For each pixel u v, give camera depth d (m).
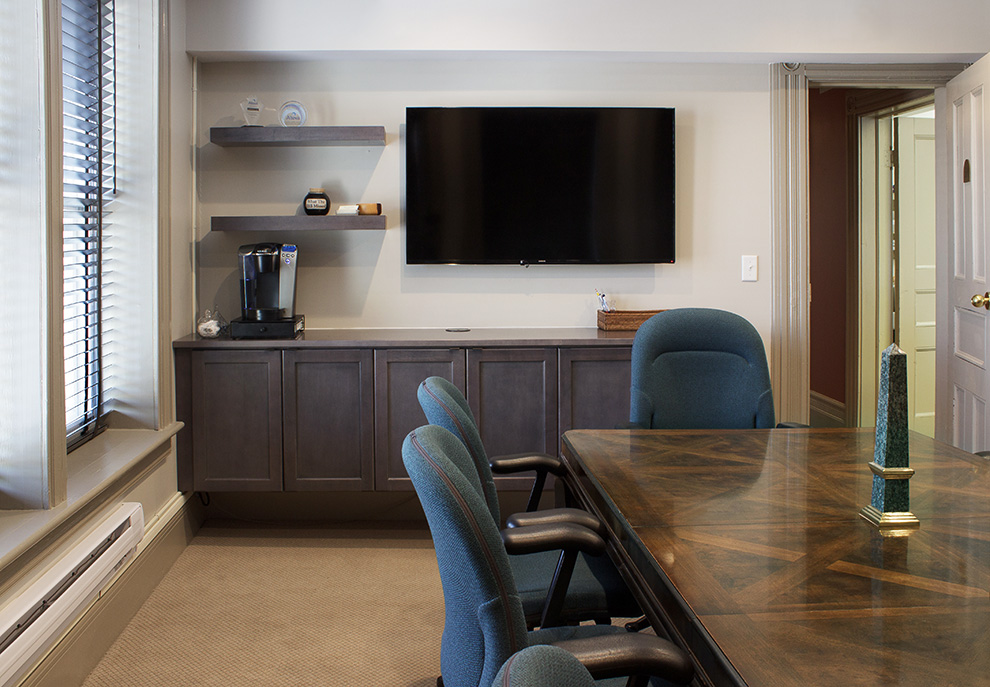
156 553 3.09
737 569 1.40
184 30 3.53
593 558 2.07
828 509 1.73
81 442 2.85
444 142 3.74
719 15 3.65
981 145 3.61
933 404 5.29
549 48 3.62
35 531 2.01
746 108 3.88
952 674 1.05
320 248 3.84
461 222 3.77
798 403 3.95
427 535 3.67
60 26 2.17
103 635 2.54
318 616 2.84
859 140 5.10
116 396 3.11
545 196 3.78
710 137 3.88
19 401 2.15
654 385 2.70
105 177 2.98
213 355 3.41
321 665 2.49
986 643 1.13
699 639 1.18
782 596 1.29
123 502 2.77
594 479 1.96
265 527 3.76
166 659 2.52
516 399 3.48
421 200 3.75
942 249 4.11
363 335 3.64
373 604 2.94
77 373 2.89
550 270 3.90
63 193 2.37
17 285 2.13
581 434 2.45
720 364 2.74
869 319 5.17
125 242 3.07
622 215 3.81
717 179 3.90
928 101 4.49
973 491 1.85
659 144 3.79
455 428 1.67
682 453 2.21
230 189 3.79
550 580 1.91
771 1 3.66
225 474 3.47
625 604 1.86
